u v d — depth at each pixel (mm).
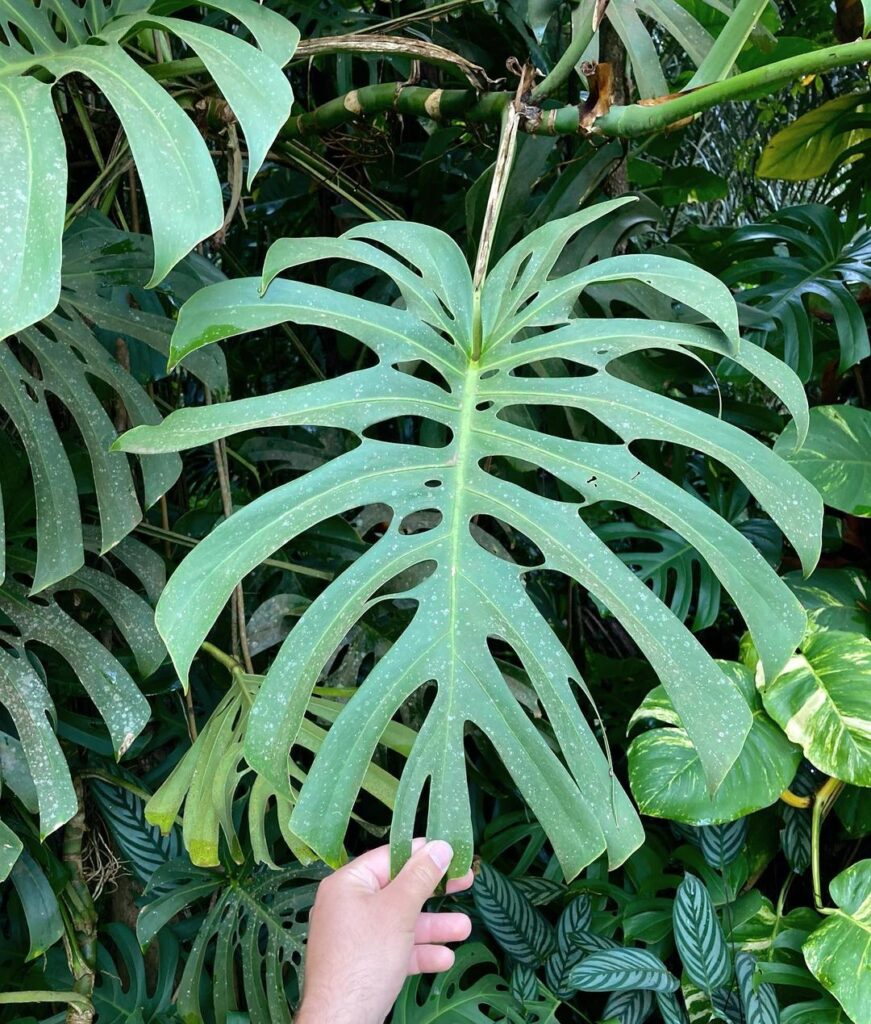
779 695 1045
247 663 1033
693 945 1086
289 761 845
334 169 1264
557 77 919
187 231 590
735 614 1628
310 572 1134
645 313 1114
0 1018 1217
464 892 1340
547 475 1450
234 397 1652
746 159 2260
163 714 1313
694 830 1265
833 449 1096
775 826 1290
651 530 1266
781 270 1317
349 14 1439
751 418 1220
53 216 552
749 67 1505
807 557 649
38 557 776
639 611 615
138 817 1246
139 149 597
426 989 1317
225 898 1104
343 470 690
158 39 1054
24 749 833
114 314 911
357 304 791
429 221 1446
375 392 743
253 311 749
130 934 1259
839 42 1385
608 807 581
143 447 672
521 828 1319
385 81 1532
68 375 839
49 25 794
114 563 1198
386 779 842
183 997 1047
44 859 1071
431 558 649
